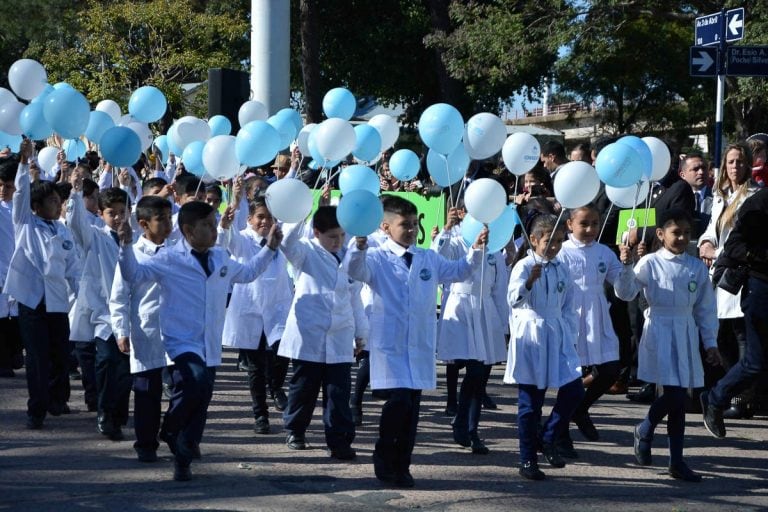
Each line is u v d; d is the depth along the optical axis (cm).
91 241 735
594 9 2025
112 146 715
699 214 974
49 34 2909
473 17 2253
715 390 735
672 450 635
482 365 704
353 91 2969
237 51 2564
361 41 2833
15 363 999
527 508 557
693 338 648
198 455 654
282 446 699
